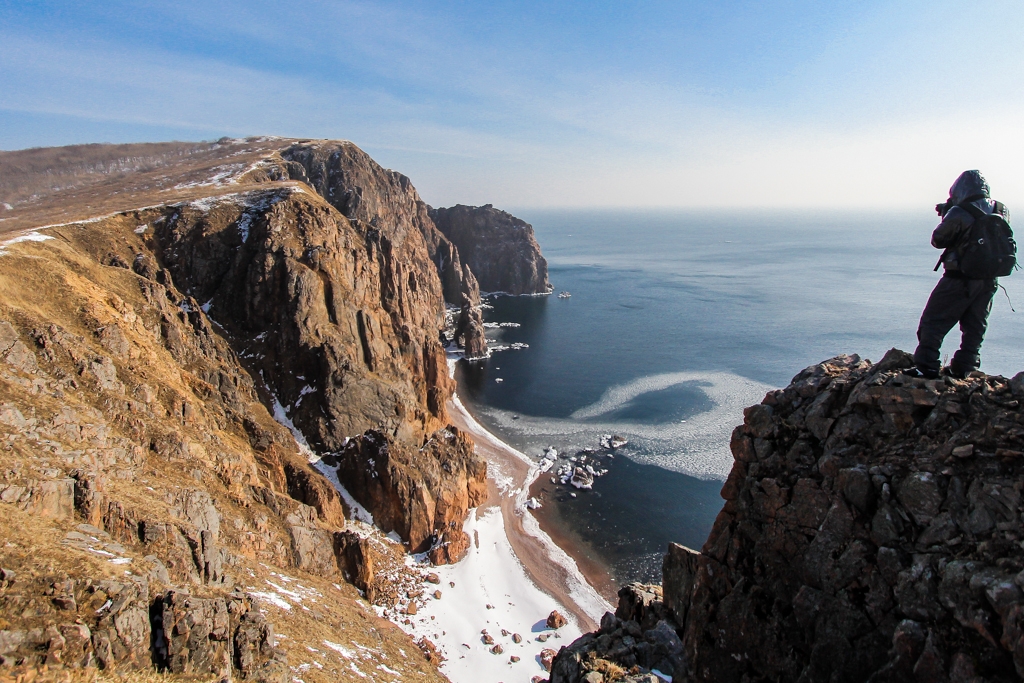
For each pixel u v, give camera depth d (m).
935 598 11.03
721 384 130.50
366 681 35.09
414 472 69.25
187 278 89.88
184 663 24.22
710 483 87.69
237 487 52.72
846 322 185.25
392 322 108.50
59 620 21.80
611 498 83.69
